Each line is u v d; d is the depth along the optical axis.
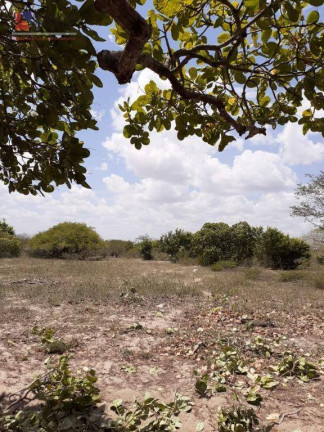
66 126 1.96
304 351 4.93
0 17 1.33
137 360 4.49
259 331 5.80
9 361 4.33
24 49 1.57
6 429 2.77
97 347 4.93
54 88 1.59
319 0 1.49
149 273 13.38
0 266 15.11
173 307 7.55
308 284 10.77
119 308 7.35
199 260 17.70
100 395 3.50
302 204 14.68
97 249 22.56
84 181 1.91
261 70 2.10
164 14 1.95
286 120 2.43
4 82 2.22
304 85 1.92
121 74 1.46
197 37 2.17
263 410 3.25
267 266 16.19
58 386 3.18
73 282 10.41
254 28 2.13
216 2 2.06
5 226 25.17
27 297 8.06
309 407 3.31
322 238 17.39
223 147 2.55
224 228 18.19
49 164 1.98
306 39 1.97
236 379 3.91
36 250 22.33
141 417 3.00
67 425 2.78
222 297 8.45
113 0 1.13
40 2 1.13
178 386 3.75
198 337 5.42
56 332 5.54
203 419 3.09
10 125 2.18
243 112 2.41
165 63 2.27
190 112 2.43
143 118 2.39
